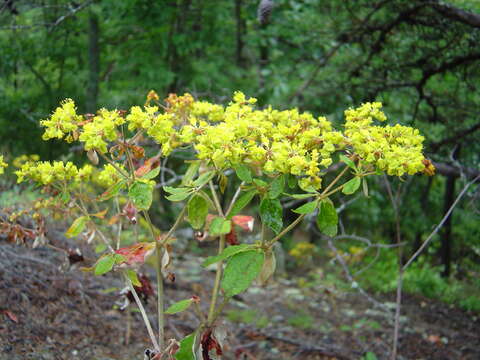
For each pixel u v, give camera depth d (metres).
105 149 1.58
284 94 5.83
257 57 8.19
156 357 1.82
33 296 3.05
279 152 1.52
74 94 6.89
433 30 4.82
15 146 6.75
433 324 5.49
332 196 6.74
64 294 3.24
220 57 6.56
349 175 5.30
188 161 1.76
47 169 1.76
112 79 6.30
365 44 5.36
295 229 8.38
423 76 4.78
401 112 5.54
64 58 6.53
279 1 5.43
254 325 4.38
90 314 3.18
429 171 1.58
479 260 8.00
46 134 1.58
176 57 6.21
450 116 5.35
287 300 5.45
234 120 1.61
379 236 8.43
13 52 6.27
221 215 1.91
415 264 7.44
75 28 6.23
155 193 6.95
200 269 5.72
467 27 4.38
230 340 3.89
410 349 4.64
